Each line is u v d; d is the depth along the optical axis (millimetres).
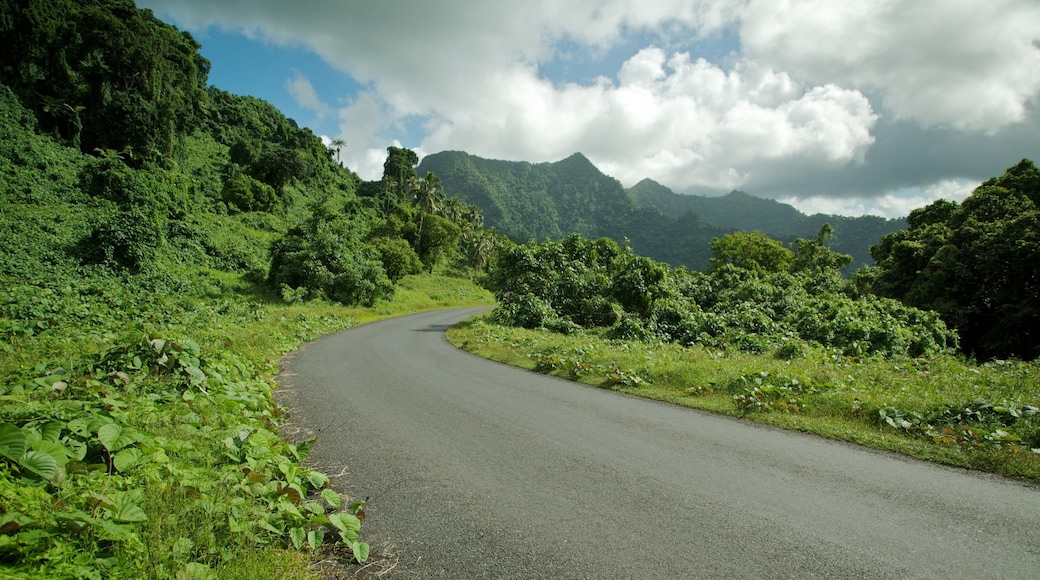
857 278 35125
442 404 7441
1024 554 3195
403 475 4488
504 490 4160
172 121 59750
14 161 38656
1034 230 22031
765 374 8469
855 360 12828
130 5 64875
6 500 2389
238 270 33781
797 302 25406
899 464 4996
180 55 75688
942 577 2902
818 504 3947
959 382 8641
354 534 3139
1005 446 5340
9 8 50781
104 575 2254
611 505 3871
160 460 3471
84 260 23922
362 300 33469
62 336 9820
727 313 21422
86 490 2791
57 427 3273
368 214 82562
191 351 6562
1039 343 21516
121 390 5375
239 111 97875
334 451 5152
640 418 6820
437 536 3344
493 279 28594
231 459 3912
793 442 5730
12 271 20266
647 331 18453
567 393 8625
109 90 54906
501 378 10141
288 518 3279
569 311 24500
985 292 24078
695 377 9086
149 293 22141
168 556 2494
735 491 4195
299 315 22062
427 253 65438
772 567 2975
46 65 53188
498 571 2912
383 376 9922
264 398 6688
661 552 3145
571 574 2879
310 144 98062
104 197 34562
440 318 32156
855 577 2879
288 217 62594
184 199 39781
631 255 29953
